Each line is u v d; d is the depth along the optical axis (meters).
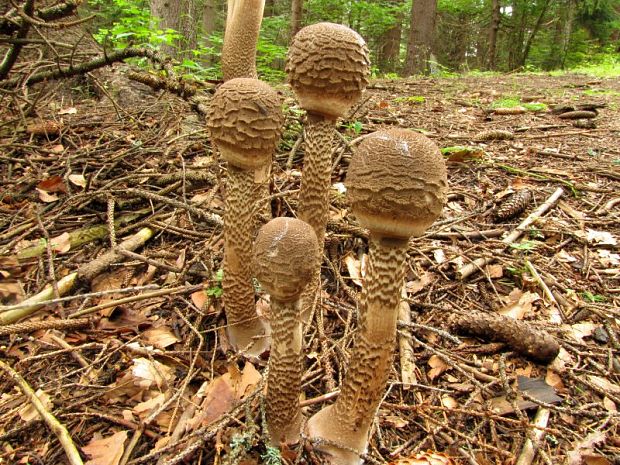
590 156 0.90
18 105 0.73
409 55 2.68
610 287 0.54
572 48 3.70
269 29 2.26
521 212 0.68
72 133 0.79
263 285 0.30
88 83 1.00
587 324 0.50
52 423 0.35
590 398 0.42
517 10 3.65
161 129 0.80
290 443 0.35
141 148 0.72
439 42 4.32
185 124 0.83
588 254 0.60
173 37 1.16
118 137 0.77
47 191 0.65
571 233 0.62
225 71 0.56
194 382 0.42
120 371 0.42
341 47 0.36
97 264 0.51
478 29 4.24
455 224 0.66
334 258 0.57
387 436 0.38
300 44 0.37
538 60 3.86
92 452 0.35
